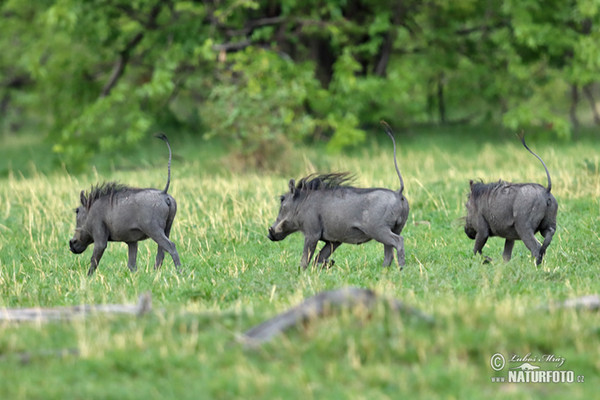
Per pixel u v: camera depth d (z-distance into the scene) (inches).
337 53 3324.3
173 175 2583.7
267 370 753.6
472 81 3432.6
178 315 930.7
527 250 1498.5
